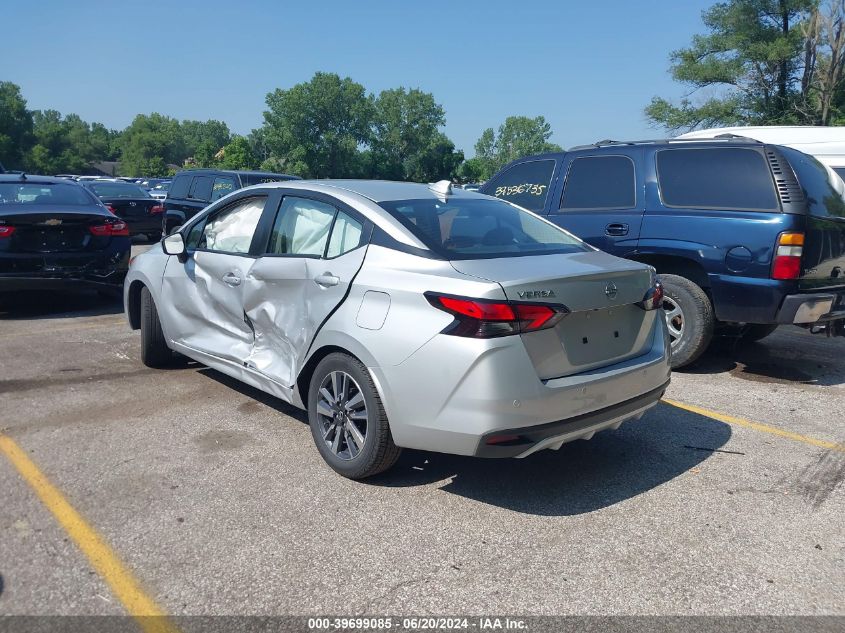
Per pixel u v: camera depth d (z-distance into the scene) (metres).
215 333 5.11
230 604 2.85
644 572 3.12
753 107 33.16
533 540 3.37
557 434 3.48
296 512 3.59
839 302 5.81
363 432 3.87
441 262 3.66
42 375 5.86
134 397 5.32
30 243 7.85
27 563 3.10
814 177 5.90
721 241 5.74
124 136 173.50
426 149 97.75
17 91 123.56
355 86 87.25
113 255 8.38
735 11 32.91
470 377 3.34
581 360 3.62
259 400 5.29
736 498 3.83
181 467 4.10
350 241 4.10
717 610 2.86
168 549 3.23
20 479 3.91
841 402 5.50
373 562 3.16
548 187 7.08
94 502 3.65
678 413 5.21
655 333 4.08
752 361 6.76
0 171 12.52
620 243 6.36
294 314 4.27
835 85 29.80
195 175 14.78
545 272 3.56
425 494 3.82
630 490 3.91
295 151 84.00
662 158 6.29
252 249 4.75
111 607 2.82
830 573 3.12
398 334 3.55
